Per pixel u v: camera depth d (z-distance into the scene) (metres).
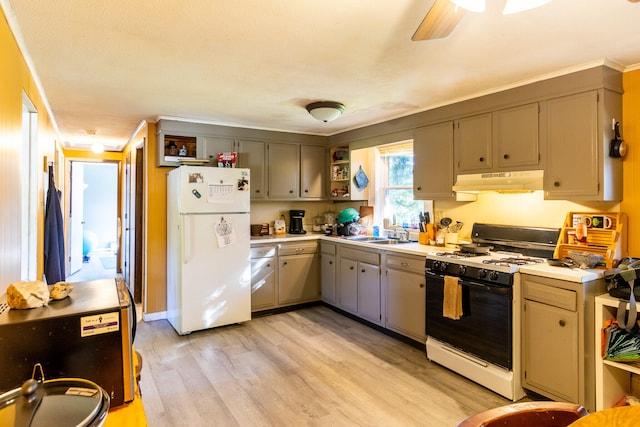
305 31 1.94
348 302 4.15
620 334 2.09
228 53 2.24
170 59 2.33
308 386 2.67
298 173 4.83
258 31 1.94
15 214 2.04
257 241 4.17
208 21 1.83
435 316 2.99
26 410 0.78
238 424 2.23
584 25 1.89
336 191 4.97
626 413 0.97
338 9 1.72
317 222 5.28
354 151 4.66
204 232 3.69
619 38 2.04
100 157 6.40
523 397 2.52
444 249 3.32
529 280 2.44
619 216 2.47
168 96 3.16
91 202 9.01
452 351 2.88
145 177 4.08
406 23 1.86
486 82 2.80
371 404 2.44
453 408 2.39
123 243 6.11
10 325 1.01
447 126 3.34
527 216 3.03
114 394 1.14
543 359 2.37
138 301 4.54
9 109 1.86
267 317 4.23
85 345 1.09
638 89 2.44
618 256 2.44
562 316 2.26
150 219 4.09
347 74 2.62
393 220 4.50
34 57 2.28
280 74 2.61
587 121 2.43
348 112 3.74
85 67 2.46
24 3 1.66
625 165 2.50
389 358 3.14
